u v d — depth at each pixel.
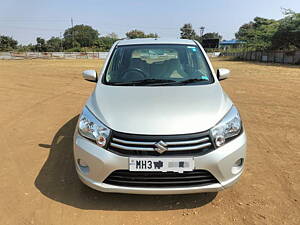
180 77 3.31
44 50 73.25
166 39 4.08
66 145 4.03
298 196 2.76
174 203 2.65
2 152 3.81
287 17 31.58
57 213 2.51
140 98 2.73
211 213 2.51
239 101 7.07
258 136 4.41
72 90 8.78
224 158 2.35
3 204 2.64
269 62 30.66
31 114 5.78
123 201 2.68
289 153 3.75
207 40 65.19
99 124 2.44
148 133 2.28
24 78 11.91
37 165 3.42
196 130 2.31
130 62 3.56
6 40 69.38
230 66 22.30
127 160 2.29
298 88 9.26
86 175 2.47
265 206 2.60
